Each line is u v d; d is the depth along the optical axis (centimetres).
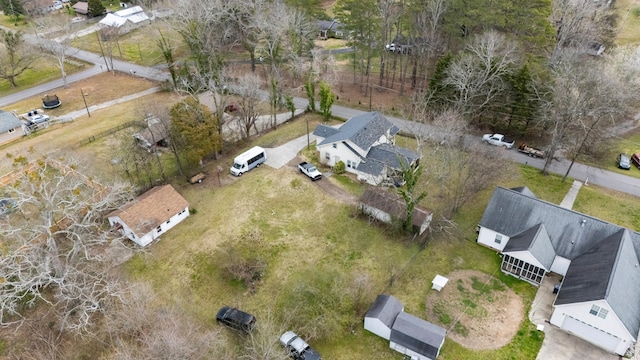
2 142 5791
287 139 5569
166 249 3897
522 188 4159
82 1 10944
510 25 5756
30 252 3353
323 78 6756
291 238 4003
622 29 8306
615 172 4944
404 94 6712
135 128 5828
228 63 7938
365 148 4719
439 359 2992
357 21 6331
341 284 3428
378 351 3075
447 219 4206
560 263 3600
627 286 3106
